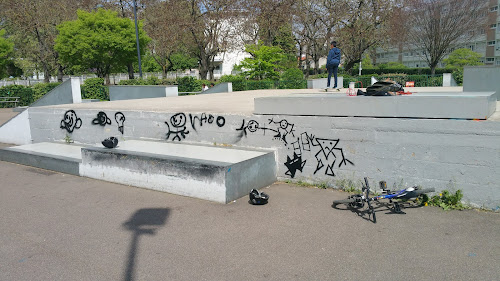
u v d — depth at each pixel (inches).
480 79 319.9
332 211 211.2
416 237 174.4
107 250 168.6
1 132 481.1
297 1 1298.0
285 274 143.8
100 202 237.5
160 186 257.0
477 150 202.5
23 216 215.8
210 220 201.2
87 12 1206.3
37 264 156.7
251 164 246.2
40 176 307.4
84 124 387.2
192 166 237.8
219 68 2315.5
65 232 190.5
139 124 344.5
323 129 249.9
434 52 1261.1
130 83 949.8
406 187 226.1
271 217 203.9
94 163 292.4
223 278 141.9
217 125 297.7
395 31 1251.2
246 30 1331.2
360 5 1269.7
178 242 175.0
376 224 191.0
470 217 196.4
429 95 236.2
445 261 151.2
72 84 542.6
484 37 1819.6
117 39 1118.4
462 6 1177.4
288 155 268.1
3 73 1480.1
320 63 2699.3
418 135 218.1
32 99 1011.9
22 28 1331.2
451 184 212.8
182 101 449.4
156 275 145.2
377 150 232.7
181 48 1620.3
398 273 142.6
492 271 142.6
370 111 231.1
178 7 1247.5
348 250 162.7
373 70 1621.6
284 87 973.8
